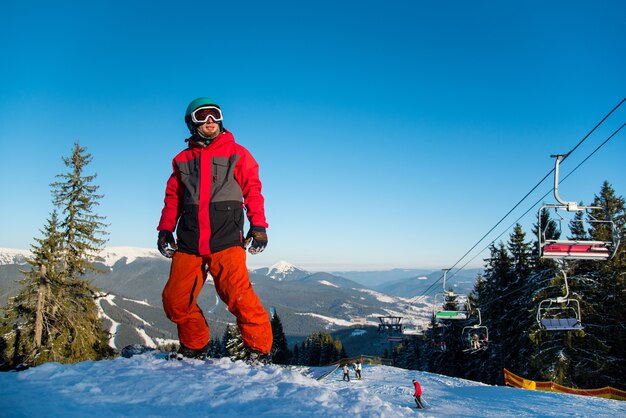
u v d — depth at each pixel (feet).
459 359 154.92
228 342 154.61
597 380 89.86
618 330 91.30
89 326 72.43
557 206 38.09
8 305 68.08
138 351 21.49
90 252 76.89
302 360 302.66
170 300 14.87
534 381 92.79
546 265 115.34
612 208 118.93
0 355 65.87
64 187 75.05
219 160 15.19
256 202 15.28
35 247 69.62
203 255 14.70
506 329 121.29
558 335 92.38
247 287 14.66
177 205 15.92
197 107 15.26
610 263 94.27
